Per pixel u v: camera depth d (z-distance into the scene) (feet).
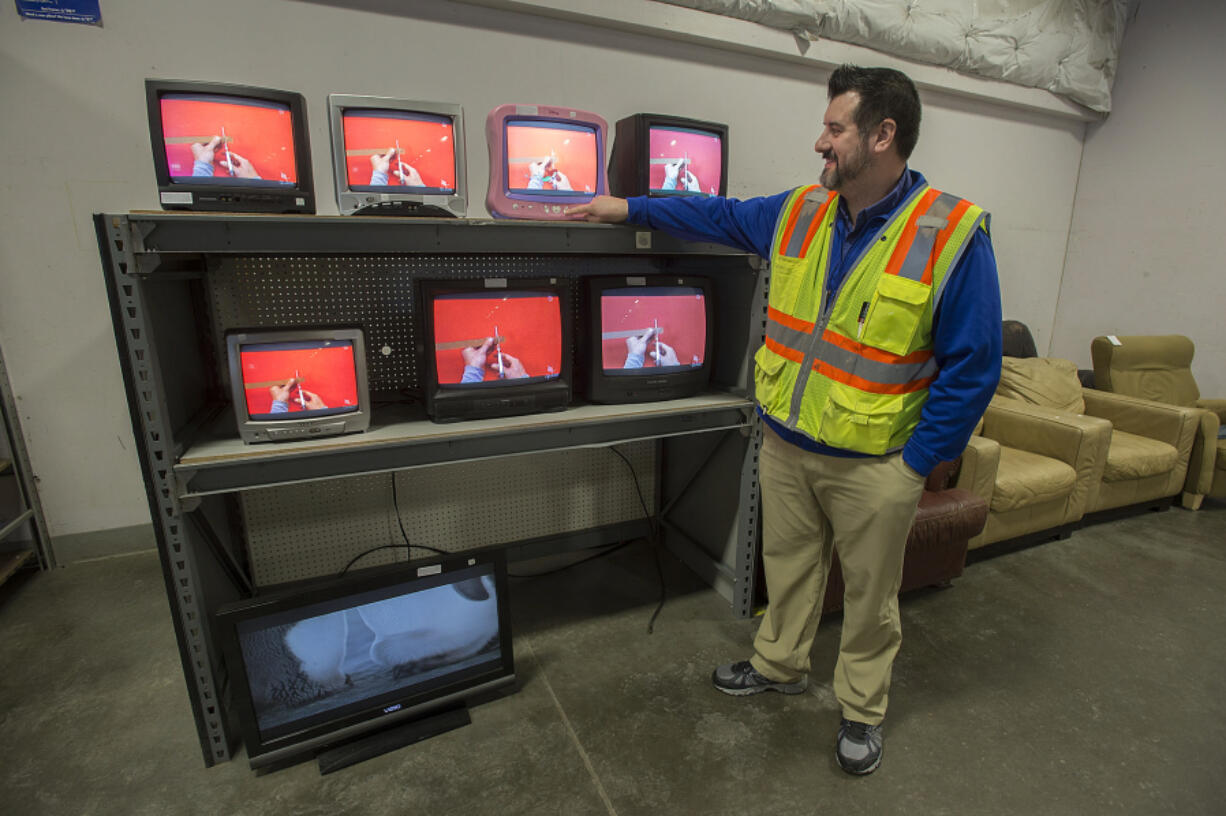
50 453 7.06
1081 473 8.47
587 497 8.02
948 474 7.30
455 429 4.93
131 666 5.76
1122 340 10.70
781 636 5.32
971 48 9.78
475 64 6.89
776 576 5.16
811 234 4.50
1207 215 10.93
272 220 4.12
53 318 6.74
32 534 7.22
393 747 4.86
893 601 4.66
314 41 6.34
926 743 5.01
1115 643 6.39
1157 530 9.19
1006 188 11.74
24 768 4.64
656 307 5.87
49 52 6.01
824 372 4.32
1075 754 4.90
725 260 6.42
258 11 6.16
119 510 7.50
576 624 6.57
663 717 5.24
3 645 6.02
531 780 4.59
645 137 5.98
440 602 4.92
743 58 8.34
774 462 4.91
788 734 5.07
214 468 4.26
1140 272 11.91
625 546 8.36
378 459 4.68
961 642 6.38
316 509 6.68
